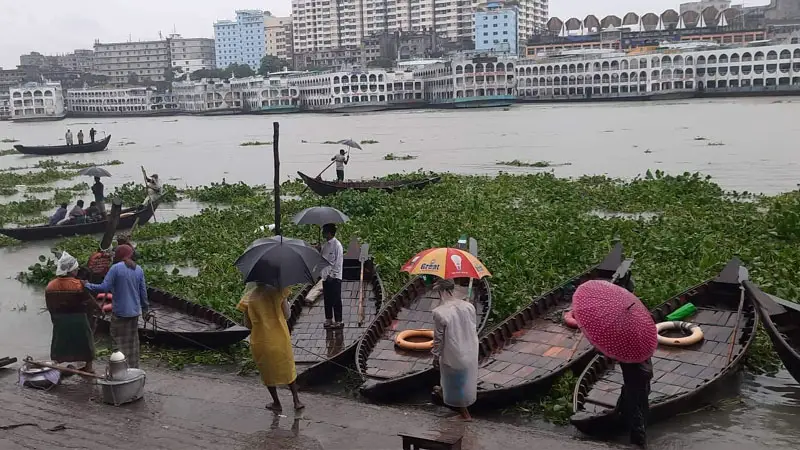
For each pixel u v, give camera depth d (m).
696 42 165.25
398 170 46.75
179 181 45.78
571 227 21.75
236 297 16.48
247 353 13.49
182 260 21.80
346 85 171.88
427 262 9.93
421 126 98.06
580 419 9.31
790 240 19.80
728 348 11.63
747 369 11.90
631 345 8.49
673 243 19.11
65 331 10.98
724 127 71.94
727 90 142.38
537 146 60.09
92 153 71.62
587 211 27.17
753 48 138.38
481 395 10.23
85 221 27.34
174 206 34.16
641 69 149.62
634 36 184.12
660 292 14.65
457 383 9.42
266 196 34.66
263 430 8.85
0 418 9.16
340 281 13.62
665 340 11.78
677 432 9.85
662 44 164.25
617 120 91.06
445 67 160.50
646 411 9.02
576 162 47.09
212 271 19.20
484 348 12.01
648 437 9.70
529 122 95.88
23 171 54.25
